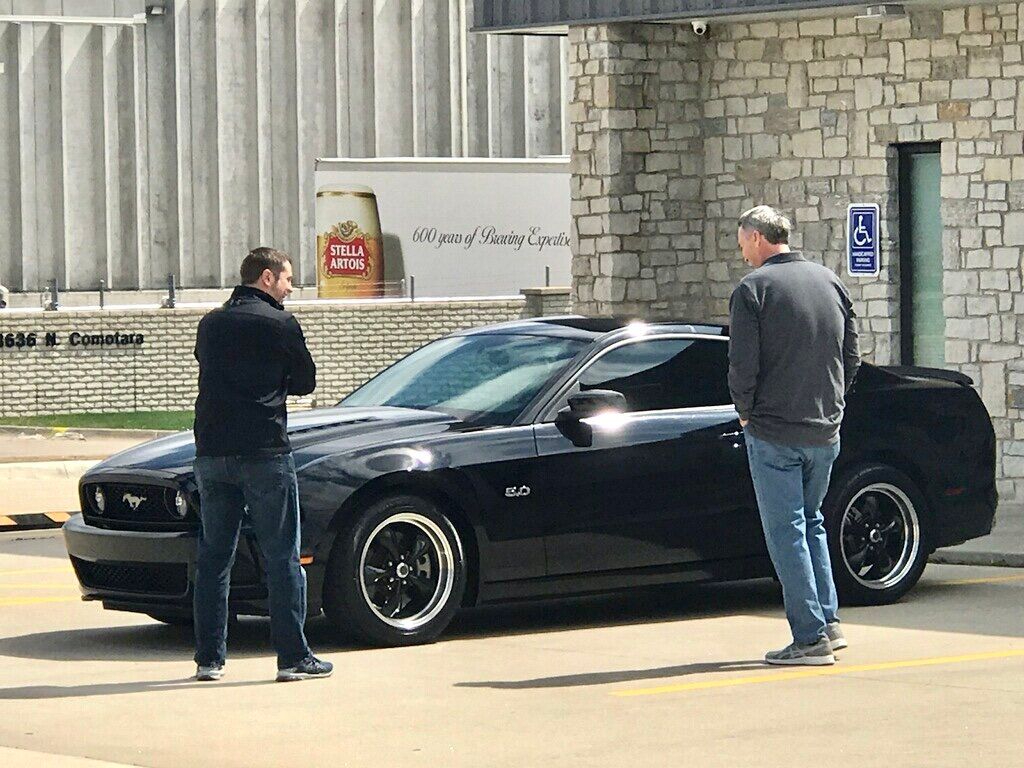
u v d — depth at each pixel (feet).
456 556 49.83
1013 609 54.54
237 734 38.24
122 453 52.42
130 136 251.60
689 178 91.71
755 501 53.62
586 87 90.53
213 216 258.98
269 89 262.67
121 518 50.47
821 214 87.56
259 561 47.65
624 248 90.17
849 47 86.02
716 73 91.20
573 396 51.06
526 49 278.26
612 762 34.96
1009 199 80.59
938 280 84.38
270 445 43.80
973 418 57.57
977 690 41.50
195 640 49.83
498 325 56.85
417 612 49.65
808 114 87.76
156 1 253.85
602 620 54.08
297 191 264.31
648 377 53.31
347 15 266.77
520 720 39.17
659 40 90.68
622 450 51.90
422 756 35.83
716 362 54.49
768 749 35.83
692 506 52.80
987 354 81.46
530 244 202.49
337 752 36.32
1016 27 80.18
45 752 37.04
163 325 156.76
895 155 85.35
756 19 87.61
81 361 154.20
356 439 49.75
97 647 50.88
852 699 40.73
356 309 169.37
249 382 43.80
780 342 44.55
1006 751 35.27
